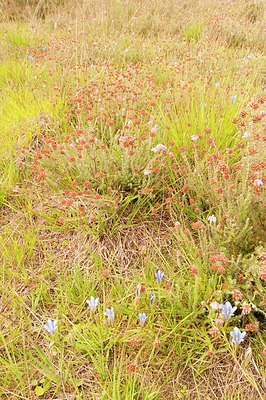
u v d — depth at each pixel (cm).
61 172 324
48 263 277
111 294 250
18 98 453
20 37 653
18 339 236
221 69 507
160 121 360
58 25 743
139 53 582
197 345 226
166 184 311
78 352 229
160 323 234
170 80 455
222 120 343
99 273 268
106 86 431
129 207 312
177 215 301
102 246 288
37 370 221
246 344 228
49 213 312
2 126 393
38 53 583
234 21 677
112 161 317
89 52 584
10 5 844
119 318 239
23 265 277
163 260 273
